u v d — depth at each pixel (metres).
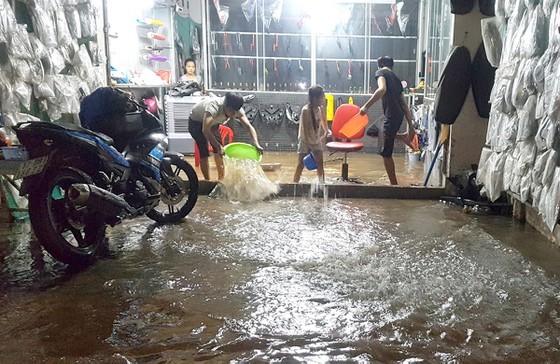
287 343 2.07
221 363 1.92
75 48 4.62
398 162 7.48
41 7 4.05
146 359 1.95
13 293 2.55
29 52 3.84
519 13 3.42
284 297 2.51
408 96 8.23
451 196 4.73
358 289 2.60
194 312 2.35
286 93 8.57
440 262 3.00
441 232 3.66
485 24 4.10
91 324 2.23
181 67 8.64
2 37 3.58
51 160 2.71
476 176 4.31
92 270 2.88
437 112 4.63
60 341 2.07
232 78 8.86
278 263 2.99
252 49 8.75
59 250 2.72
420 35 8.23
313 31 8.59
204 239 3.47
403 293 2.55
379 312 2.35
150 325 2.22
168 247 3.29
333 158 7.80
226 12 8.59
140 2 7.26
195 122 5.14
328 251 3.21
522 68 3.30
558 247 3.32
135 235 3.55
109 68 5.47
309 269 2.89
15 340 2.08
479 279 2.73
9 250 3.20
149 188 3.47
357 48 8.77
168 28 7.92
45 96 4.11
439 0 6.07
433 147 5.78
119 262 3.01
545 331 2.18
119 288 2.62
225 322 2.25
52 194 2.84
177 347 2.04
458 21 4.54
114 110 3.29
